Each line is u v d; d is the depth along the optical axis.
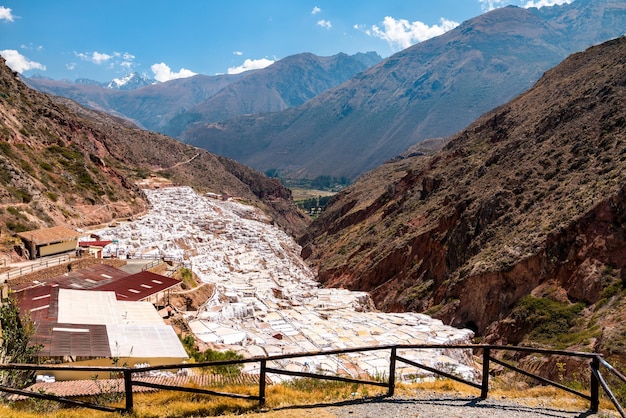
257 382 12.19
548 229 37.12
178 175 141.00
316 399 10.41
